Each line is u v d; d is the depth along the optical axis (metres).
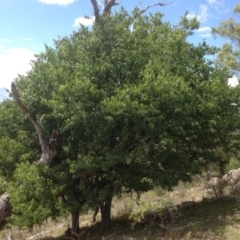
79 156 10.73
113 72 11.20
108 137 10.89
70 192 11.51
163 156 10.73
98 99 10.63
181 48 11.76
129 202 16.30
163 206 11.73
